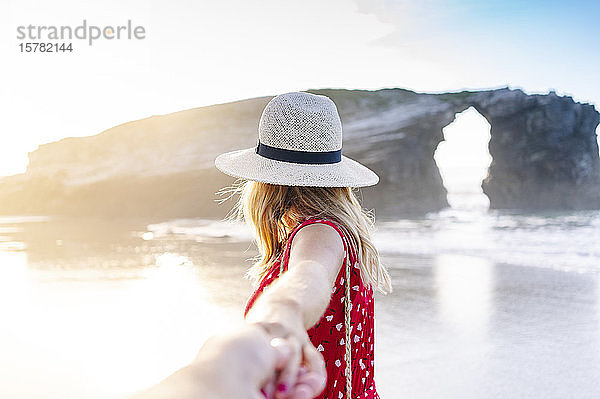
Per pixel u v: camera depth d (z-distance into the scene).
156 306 7.84
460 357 5.75
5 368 5.31
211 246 15.27
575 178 33.31
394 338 6.44
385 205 32.50
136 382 4.94
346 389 1.37
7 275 10.60
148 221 28.44
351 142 33.38
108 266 11.78
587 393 4.87
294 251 1.17
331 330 1.34
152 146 34.34
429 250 14.29
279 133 1.41
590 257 12.78
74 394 4.68
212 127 34.06
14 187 34.91
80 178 34.38
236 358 0.42
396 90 35.50
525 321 7.16
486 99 34.19
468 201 39.78
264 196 1.48
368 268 1.39
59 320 7.06
